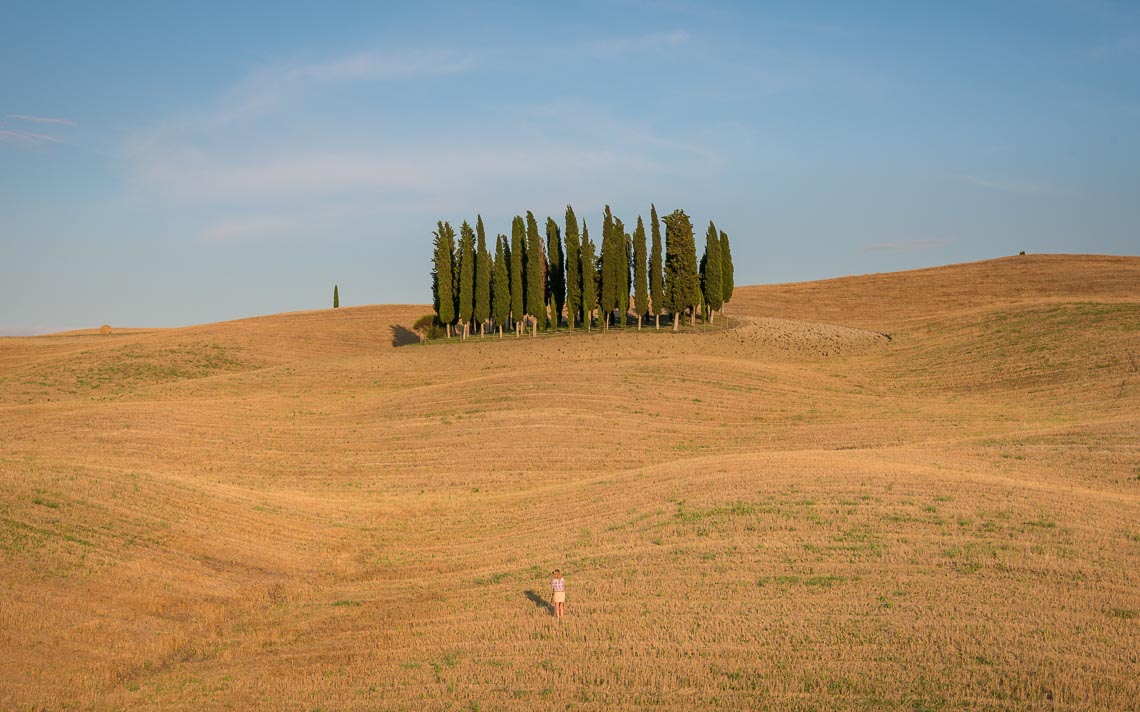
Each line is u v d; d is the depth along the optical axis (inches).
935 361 3459.6
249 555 1496.1
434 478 2177.7
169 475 2026.3
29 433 2479.1
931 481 1608.0
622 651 1033.5
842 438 2390.5
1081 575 1136.2
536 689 949.2
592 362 3405.5
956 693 864.9
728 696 896.9
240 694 975.0
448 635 1133.7
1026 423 2460.6
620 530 1542.8
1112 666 892.6
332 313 5757.9
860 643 994.7
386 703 935.0
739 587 1199.6
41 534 1386.6
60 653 1050.1
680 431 2566.4
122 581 1282.0
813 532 1384.1
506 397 2861.7
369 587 1379.2
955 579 1154.7
